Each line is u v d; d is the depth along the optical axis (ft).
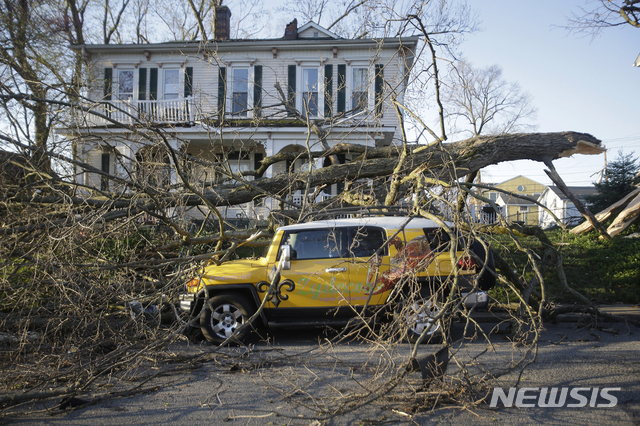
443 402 12.08
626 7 42.04
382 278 18.56
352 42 57.67
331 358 16.58
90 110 21.58
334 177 29.73
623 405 11.69
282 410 11.76
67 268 17.40
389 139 55.26
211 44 58.08
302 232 20.08
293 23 61.21
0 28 48.19
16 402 12.41
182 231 22.31
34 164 20.53
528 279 28.58
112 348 17.39
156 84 59.98
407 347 17.83
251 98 59.47
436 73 22.20
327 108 57.62
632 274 30.17
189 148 58.80
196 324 20.51
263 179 30.35
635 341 18.49
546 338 19.39
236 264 20.39
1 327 16.88
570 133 28.12
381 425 10.84
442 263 18.29
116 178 20.71
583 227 26.55
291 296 19.20
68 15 67.56
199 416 11.52
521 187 205.77
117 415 11.71
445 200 17.16
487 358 16.16
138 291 21.03
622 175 78.74
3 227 18.83
